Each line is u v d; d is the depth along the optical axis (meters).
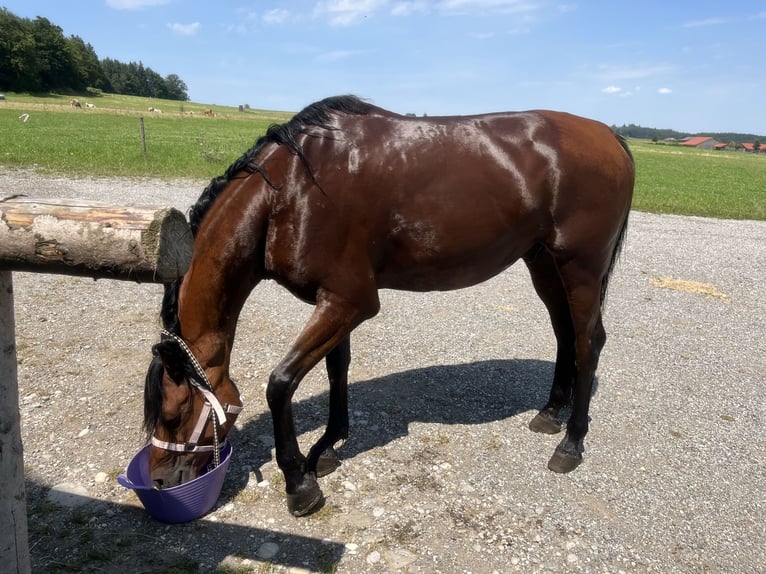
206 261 2.30
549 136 2.68
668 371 4.31
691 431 3.43
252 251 2.38
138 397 3.42
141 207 1.28
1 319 1.45
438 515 2.55
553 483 2.85
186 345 2.30
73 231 1.24
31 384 3.48
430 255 2.58
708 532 2.54
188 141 21.34
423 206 2.47
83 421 3.14
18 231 1.26
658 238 9.50
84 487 2.62
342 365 2.83
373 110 2.60
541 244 2.92
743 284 6.93
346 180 2.36
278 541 2.36
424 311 5.38
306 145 2.38
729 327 5.39
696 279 7.05
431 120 2.62
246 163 2.39
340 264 2.39
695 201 15.12
